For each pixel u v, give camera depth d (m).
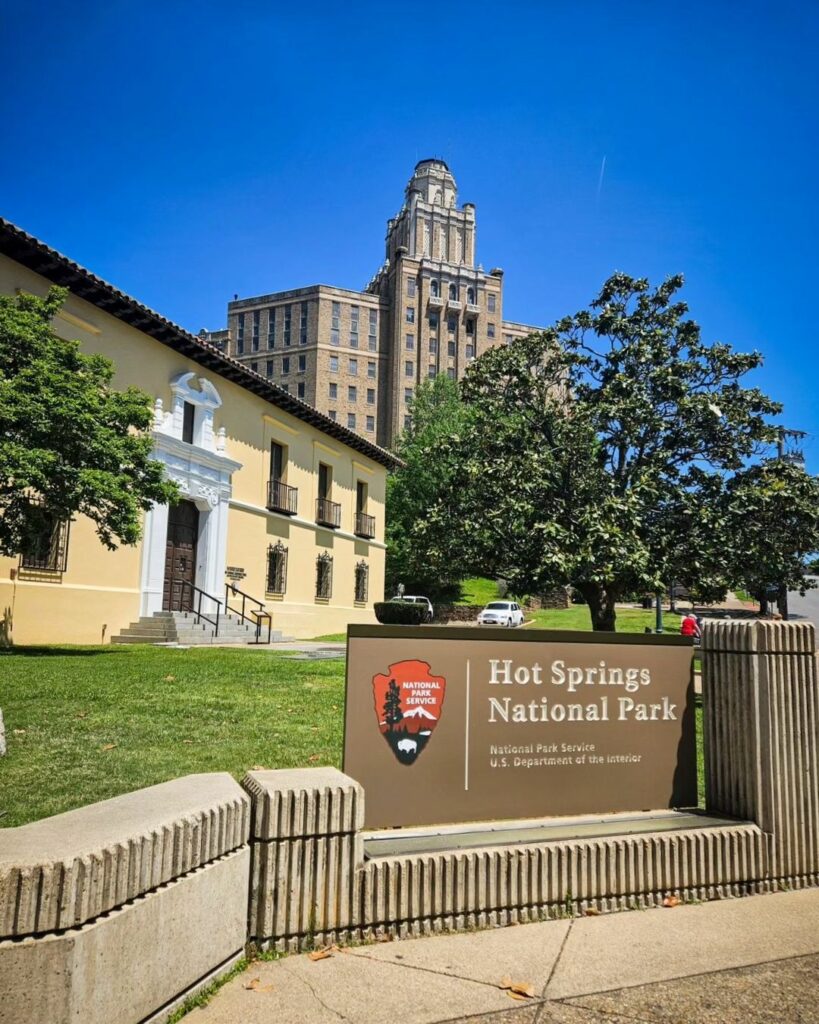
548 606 49.59
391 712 3.65
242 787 3.28
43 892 2.06
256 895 2.99
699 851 3.79
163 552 19.41
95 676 10.22
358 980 2.81
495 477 14.30
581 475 14.16
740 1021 2.65
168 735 6.75
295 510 26.11
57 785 4.94
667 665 4.29
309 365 80.94
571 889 3.50
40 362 12.05
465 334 86.00
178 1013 2.52
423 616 32.44
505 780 3.82
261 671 11.86
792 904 3.75
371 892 3.14
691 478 13.73
